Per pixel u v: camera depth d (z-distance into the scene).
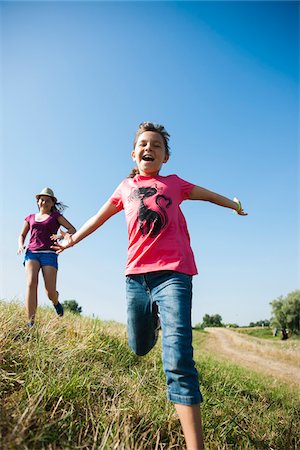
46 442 2.13
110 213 3.35
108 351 4.52
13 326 3.74
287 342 32.53
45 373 2.97
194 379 2.39
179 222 3.04
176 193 3.11
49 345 3.53
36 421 2.24
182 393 2.33
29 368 2.88
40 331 3.92
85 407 2.70
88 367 3.47
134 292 2.84
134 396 3.19
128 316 2.94
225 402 4.14
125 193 3.22
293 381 9.82
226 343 35.78
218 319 115.94
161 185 3.11
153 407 3.09
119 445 2.19
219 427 3.19
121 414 2.72
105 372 3.71
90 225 3.39
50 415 2.40
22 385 2.70
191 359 2.42
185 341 2.43
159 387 3.82
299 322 59.81
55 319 4.87
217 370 6.43
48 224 5.21
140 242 2.89
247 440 3.12
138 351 3.11
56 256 5.24
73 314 7.05
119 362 4.32
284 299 63.25
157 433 2.53
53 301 5.39
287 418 4.09
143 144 3.26
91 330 4.93
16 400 2.46
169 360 2.40
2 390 2.62
